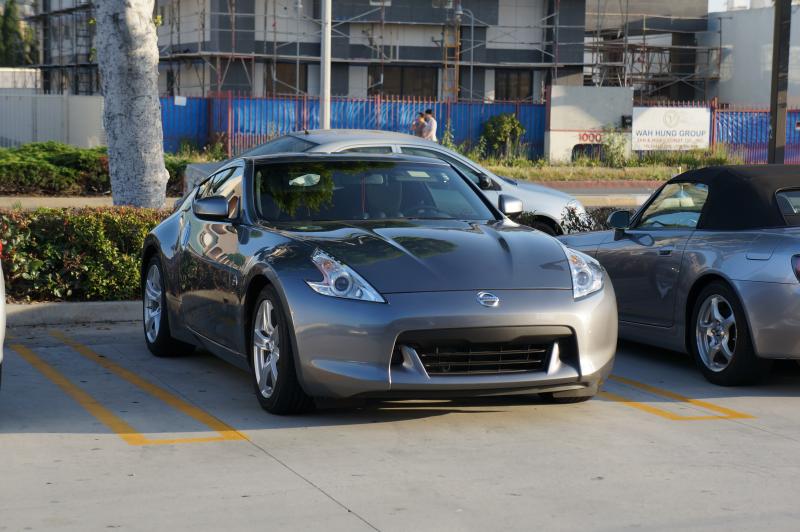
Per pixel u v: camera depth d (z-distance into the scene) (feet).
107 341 36.52
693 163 153.58
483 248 25.91
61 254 40.45
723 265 29.89
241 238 27.94
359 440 23.76
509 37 188.34
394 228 27.20
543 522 18.31
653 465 22.06
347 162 30.66
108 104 51.26
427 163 31.53
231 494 19.71
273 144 52.21
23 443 23.31
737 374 29.78
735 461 22.48
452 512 18.78
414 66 186.80
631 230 35.32
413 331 23.52
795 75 199.62
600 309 25.13
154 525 17.92
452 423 25.41
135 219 41.37
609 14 208.64
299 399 25.26
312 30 180.24
